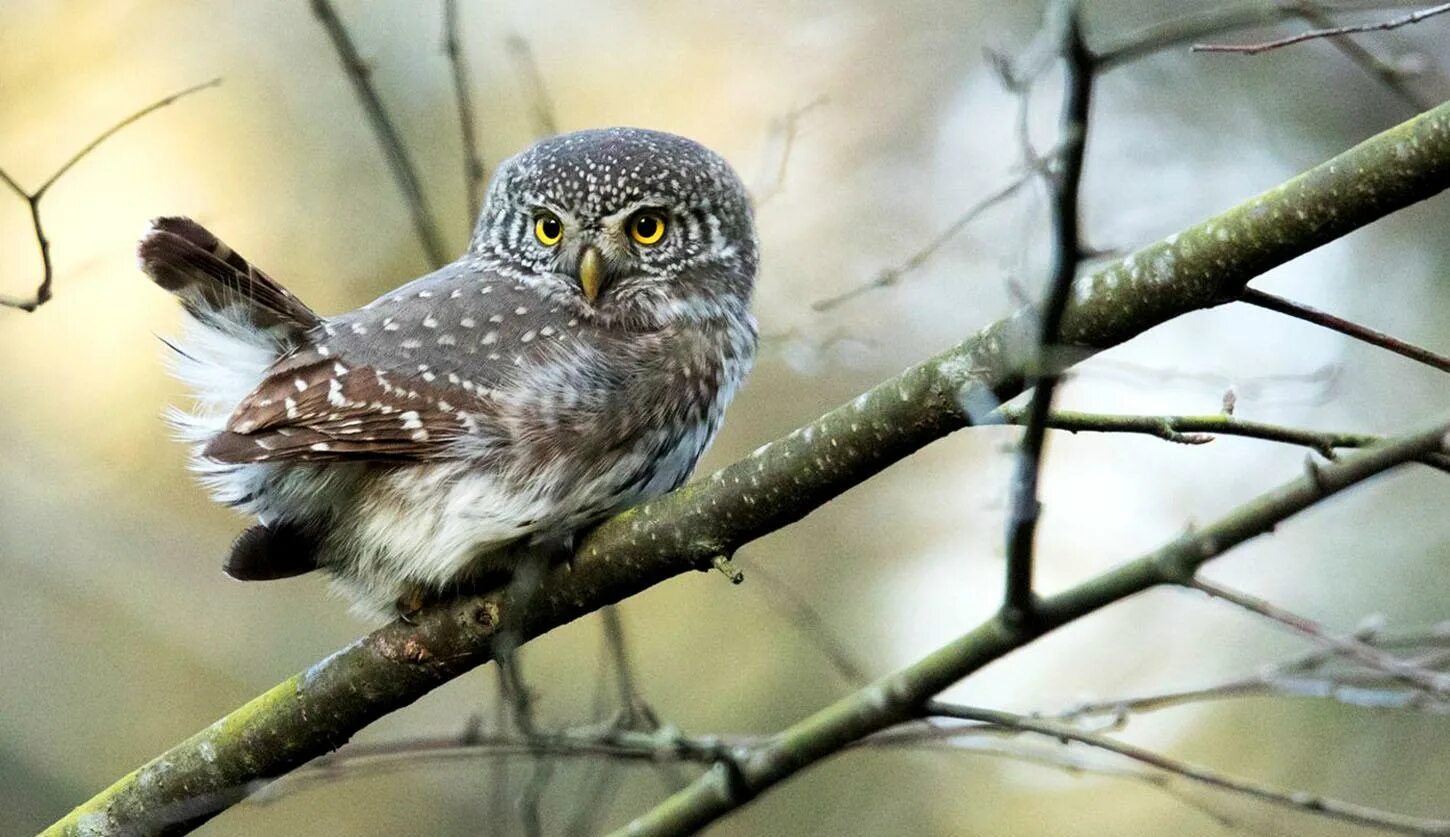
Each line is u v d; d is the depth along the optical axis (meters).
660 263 7.85
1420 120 5.34
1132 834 11.47
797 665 12.07
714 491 6.17
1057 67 8.95
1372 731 11.27
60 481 12.62
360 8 13.16
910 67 13.61
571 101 13.48
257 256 12.82
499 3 13.48
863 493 12.98
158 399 12.83
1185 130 12.84
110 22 13.11
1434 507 11.88
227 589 12.65
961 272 12.85
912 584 12.59
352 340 7.17
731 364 7.93
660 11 13.78
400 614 6.86
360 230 12.91
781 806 11.77
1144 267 5.59
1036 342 5.28
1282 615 6.15
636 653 12.35
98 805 6.63
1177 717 11.78
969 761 11.92
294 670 12.31
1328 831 10.98
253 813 12.10
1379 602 11.55
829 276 12.89
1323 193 5.40
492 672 12.58
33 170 12.80
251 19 13.16
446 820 11.95
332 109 13.05
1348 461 5.77
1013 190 5.77
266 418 6.83
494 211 8.19
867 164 13.31
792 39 13.78
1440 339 12.26
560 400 7.02
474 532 6.73
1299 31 12.46
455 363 7.10
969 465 13.09
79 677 12.22
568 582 6.45
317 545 7.27
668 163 7.96
